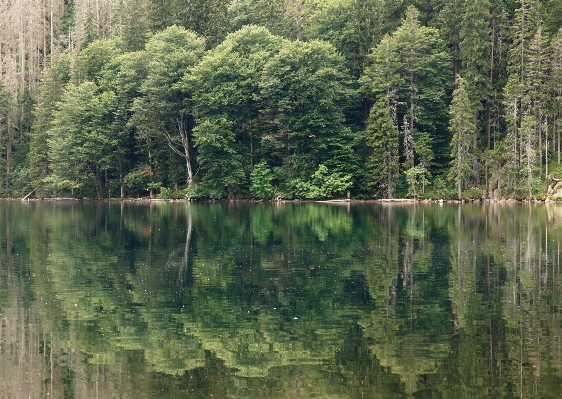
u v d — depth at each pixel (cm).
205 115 8812
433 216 5875
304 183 8556
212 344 1873
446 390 1514
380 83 8488
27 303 2355
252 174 8750
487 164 8069
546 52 8131
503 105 8494
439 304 2298
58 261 3272
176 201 8931
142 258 3366
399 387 1538
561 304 2281
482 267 3033
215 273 2928
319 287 2606
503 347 1808
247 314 2194
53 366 1702
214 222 5403
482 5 8231
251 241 4041
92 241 4081
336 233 4459
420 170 8144
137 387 1555
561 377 1583
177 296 2472
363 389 1527
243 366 1689
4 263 3209
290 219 5675
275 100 8656
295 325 2056
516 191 7819
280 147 8644
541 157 7812
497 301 2336
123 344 1878
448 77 8850
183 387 1555
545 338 1884
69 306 2314
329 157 8694
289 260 3275
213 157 8725
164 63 8881
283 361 1723
